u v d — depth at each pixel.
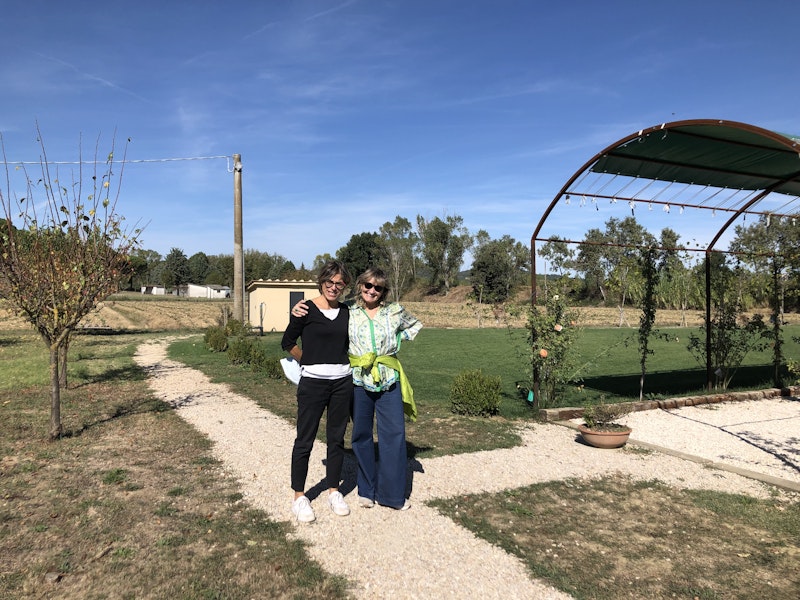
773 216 9.44
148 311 44.56
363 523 4.09
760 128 5.13
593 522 4.24
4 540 3.69
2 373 11.62
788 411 8.68
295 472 4.18
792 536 4.04
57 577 3.20
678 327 28.23
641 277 9.12
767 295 11.03
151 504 4.37
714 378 10.52
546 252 8.55
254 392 9.63
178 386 10.27
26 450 5.87
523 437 6.76
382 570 3.39
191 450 5.94
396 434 4.33
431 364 13.56
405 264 75.31
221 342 16.55
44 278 6.09
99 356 15.45
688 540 3.95
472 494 4.75
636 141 6.41
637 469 5.57
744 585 3.32
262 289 26.69
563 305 8.31
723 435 7.13
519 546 3.79
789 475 5.55
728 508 4.55
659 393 9.92
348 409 4.34
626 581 3.35
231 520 4.09
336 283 4.17
